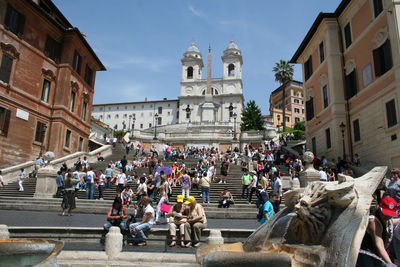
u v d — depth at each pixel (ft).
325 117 87.51
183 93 327.67
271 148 118.73
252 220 43.78
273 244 12.50
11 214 44.04
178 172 69.26
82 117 108.27
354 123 78.18
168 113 340.59
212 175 69.56
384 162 65.26
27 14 84.84
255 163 73.31
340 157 74.54
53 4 99.60
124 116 352.08
